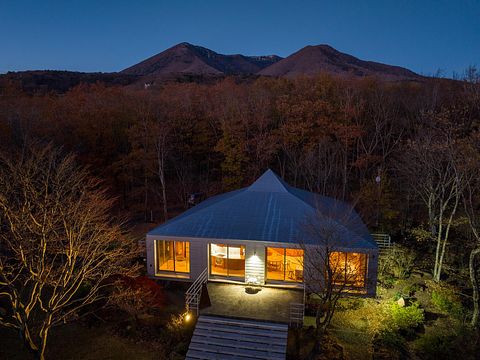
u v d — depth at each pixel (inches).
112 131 1635.1
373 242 822.5
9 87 2618.1
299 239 801.6
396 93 2070.6
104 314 765.3
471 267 786.8
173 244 904.9
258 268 832.9
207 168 1916.8
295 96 2027.6
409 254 1100.5
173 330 707.4
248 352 644.7
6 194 672.4
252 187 1024.2
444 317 821.9
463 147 949.2
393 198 1464.1
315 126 1800.0
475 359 666.8
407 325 766.5
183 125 1825.8
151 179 1831.9
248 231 852.6
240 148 1628.9
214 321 708.0
